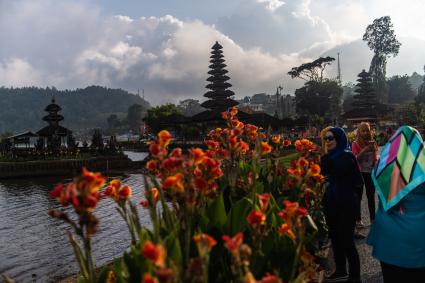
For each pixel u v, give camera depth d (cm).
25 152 3459
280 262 284
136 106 19388
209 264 273
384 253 314
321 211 499
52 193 200
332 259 525
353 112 5634
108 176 2786
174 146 4491
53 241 998
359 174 429
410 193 306
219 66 5634
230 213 295
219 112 4131
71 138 3903
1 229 1173
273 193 497
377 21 9925
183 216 267
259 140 349
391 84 14112
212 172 274
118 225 1123
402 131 322
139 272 230
